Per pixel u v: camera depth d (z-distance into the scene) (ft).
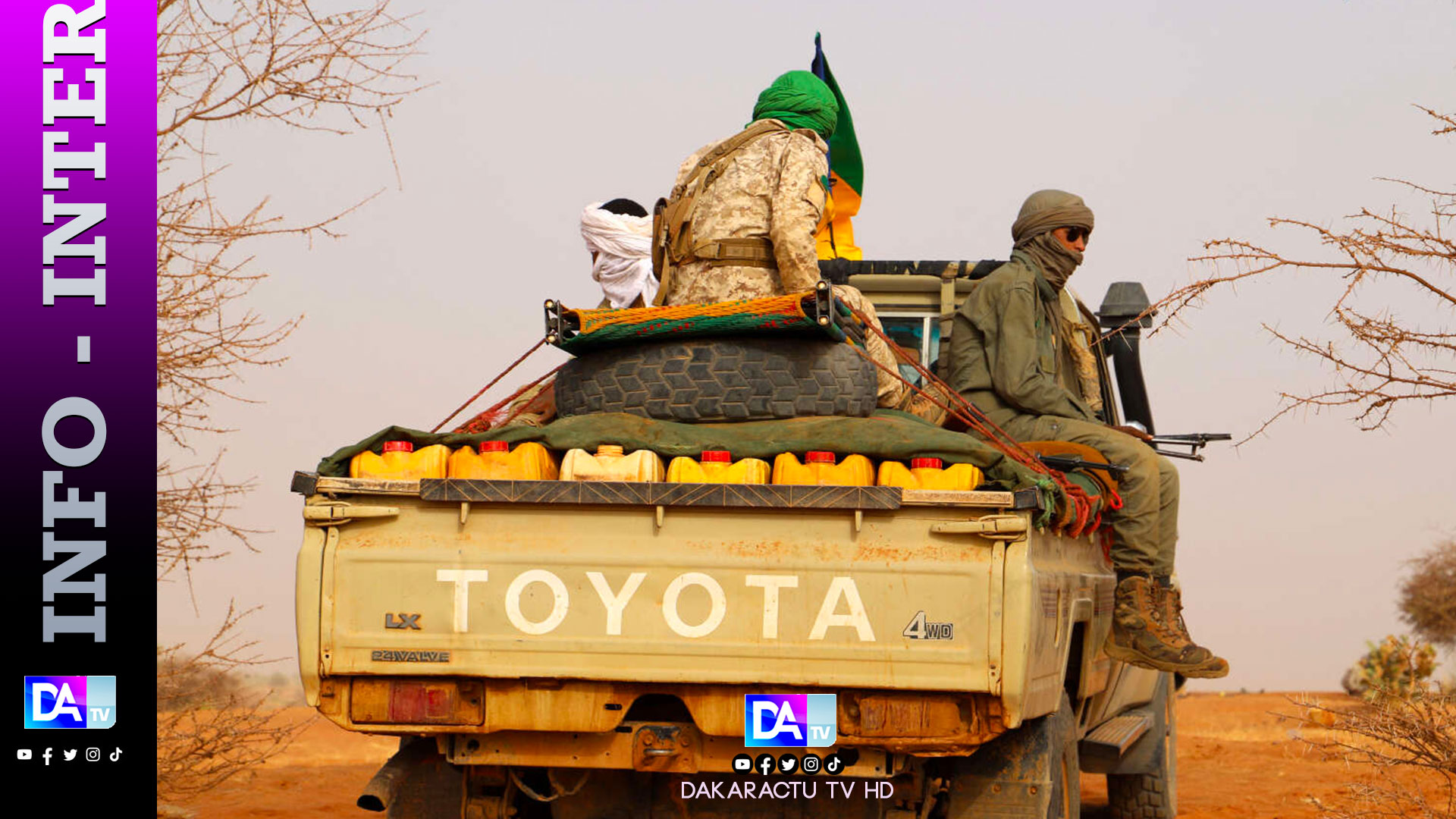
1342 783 65.98
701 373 34.30
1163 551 43.52
